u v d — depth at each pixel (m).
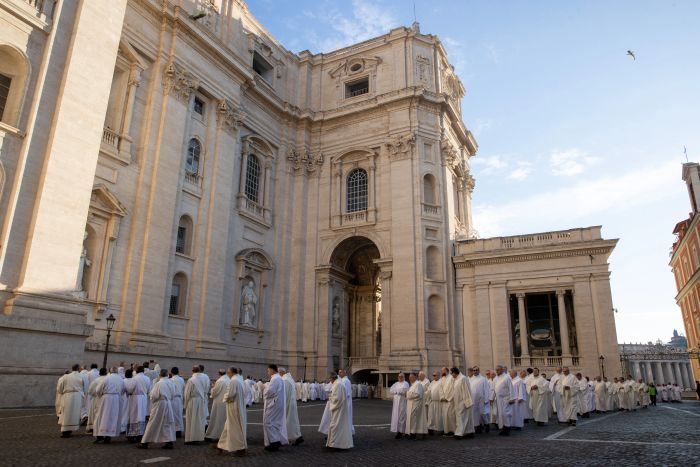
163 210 25.67
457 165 39.94
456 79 43.53
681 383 62.28
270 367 11.14
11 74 18.55
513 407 14.84
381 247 34.81
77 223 18.77
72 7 20.09
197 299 27.55
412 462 9.25
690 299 43.47
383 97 36.84
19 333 16.38
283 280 34.97
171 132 26.81
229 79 32.06
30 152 17.91
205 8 31.25
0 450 9.77
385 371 32.16
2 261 16.69
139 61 25.81
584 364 29.48
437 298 33.31
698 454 9.60
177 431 12.95
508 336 31.61
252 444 11.64
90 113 19.81
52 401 16.88
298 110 38.72
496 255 32.81
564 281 31.16
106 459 9.29
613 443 11.52
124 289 23.47
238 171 32.78
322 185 38.16
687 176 42.78
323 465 9.00
